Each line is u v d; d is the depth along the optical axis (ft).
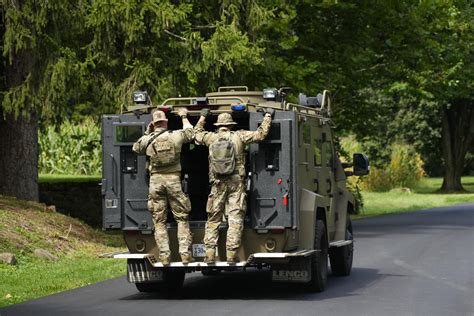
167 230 94.73
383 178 383.04
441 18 221.25
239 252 93.66
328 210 106.83
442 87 237.25
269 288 103.04
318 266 97.55
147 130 94.58
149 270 96.94
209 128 101.60
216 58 161.27
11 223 139.33
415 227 202.69
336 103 240.73
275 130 92.32
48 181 205.57
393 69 226.17
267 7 179.32
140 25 154.61
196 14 172.35
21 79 163.12
